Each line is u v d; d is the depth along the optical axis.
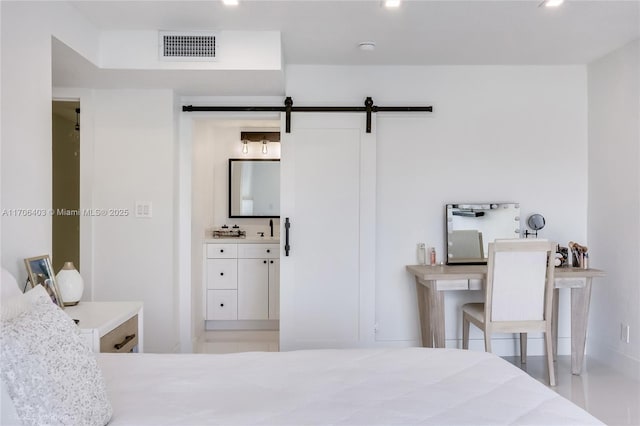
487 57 3.69
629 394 3.02
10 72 1.99
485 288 3.34
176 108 3.73
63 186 5.16
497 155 3.92
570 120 3.92
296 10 2.76
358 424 1.26
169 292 3.60
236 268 4.85
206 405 1.39
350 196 3.81
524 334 3.71
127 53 3.06
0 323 1.20
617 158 3.53
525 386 1.55
